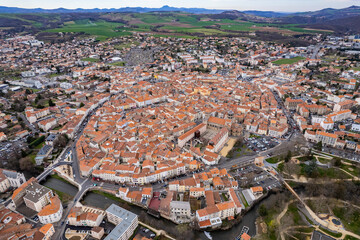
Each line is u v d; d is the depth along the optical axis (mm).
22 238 197500
